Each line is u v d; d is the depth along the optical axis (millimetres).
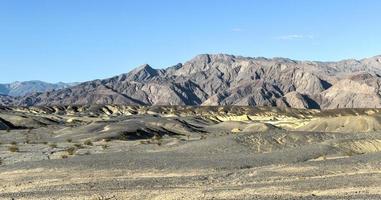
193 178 34719
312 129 103375
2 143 78000
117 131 91250
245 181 32719
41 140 85750
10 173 39781
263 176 34219
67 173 38500
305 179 32031
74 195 28641
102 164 41906
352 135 60031
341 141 52125
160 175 37500
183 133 107375
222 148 53281
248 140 56812
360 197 24250
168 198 26781
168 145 63156
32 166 41938
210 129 122688
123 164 41875
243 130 108062
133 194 28281
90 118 171500
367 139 52969
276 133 60688
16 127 122000
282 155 46406
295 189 27750
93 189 30906
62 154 58125
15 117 130625
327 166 36281
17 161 51594
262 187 28969
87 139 84500
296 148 50844
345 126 99938
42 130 105750
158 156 47844
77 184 33312
